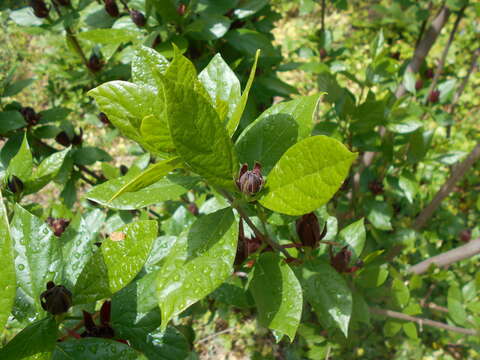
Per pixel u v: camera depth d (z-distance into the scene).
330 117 0.94
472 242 0.78
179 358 0.38
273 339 1.15
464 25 2.04
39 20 0.74
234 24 0.71
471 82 1.84
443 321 1.11
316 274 0.44
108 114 0.29
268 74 0.82
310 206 0.27
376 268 0.61
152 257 0.45
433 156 0.83
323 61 1.13
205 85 0.35
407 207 1.14
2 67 1.97
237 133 0.70
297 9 2.42
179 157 0.28
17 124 0.70
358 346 1.10
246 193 0.30
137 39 0.62
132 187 0.27
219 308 0.91
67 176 0.78
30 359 0.29
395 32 2.01
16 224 0.34
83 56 0.81
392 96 0.88
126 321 0.38
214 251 0.31
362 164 0.91
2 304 0.24
